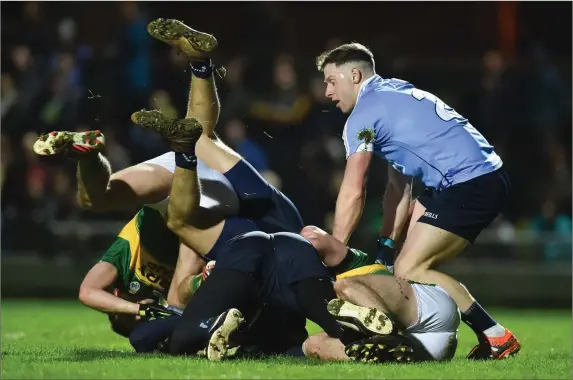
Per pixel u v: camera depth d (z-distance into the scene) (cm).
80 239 4522
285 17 5409
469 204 2103
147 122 1820
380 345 1773
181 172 1922
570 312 4259
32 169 4575
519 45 5416
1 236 4512
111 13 5244
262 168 4397
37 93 4644
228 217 2077
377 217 4222
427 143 2141
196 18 5153
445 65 4875
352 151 2158
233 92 4491
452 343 1862
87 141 2038
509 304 4456
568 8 5406
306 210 4378
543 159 4756
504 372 1727
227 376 1598
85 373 1633
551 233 4588
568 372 1766
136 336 1992
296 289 1914
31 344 2369
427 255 2097
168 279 2233
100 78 4669
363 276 1819
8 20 5150
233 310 1806
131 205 2209
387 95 2181
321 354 1862
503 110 4794
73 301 4419
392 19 5484
